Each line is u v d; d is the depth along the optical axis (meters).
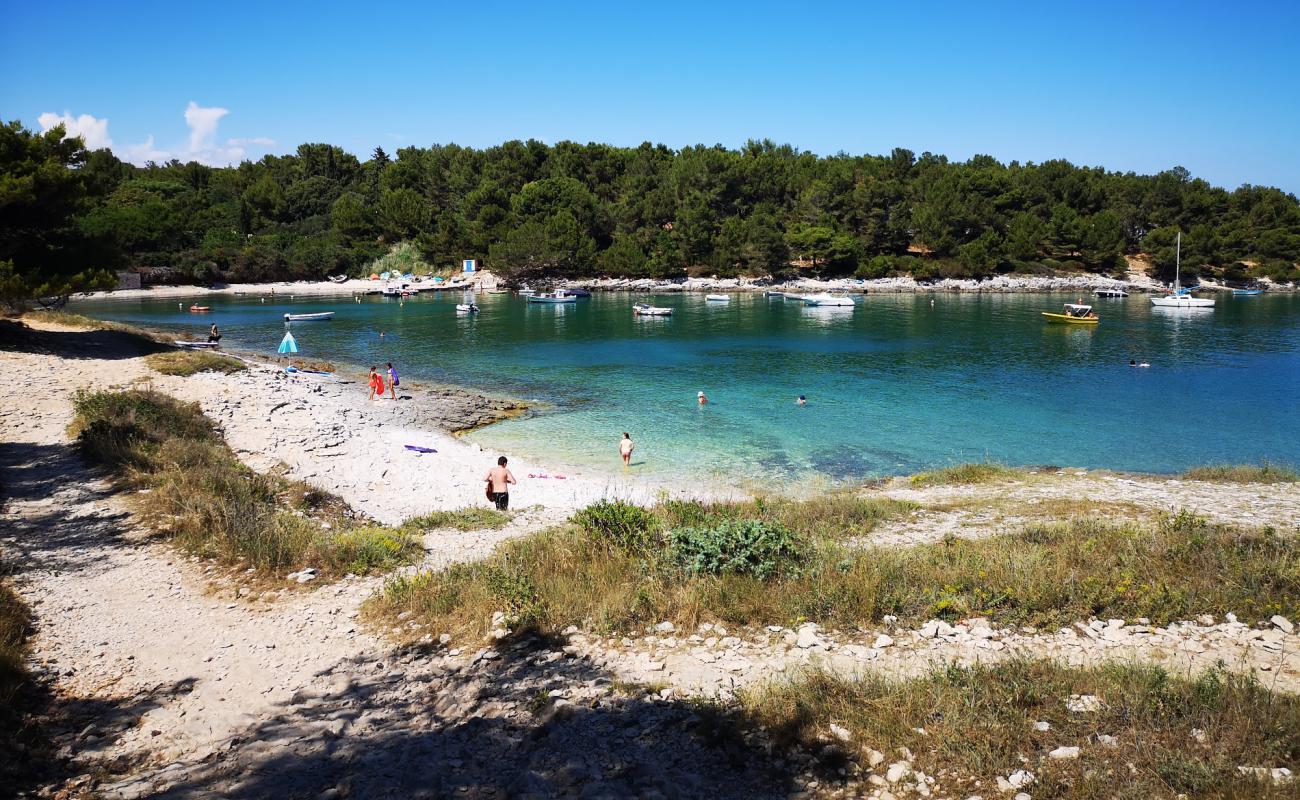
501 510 22.50
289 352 60.00
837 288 127.19
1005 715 8.19
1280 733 7.60
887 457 32.97
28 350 40.00
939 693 8.66
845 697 8.76
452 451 32.00
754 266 130.50
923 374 53.75
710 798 7.01
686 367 57.38
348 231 147.62
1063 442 35.38
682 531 14.36
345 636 11.89
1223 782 6.79
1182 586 12.21
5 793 7.38
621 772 7.52
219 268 131.50
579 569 13.80
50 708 9.52
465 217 142.38
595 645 10.89
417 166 162.25
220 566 14.98
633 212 136.75
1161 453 33.44
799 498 24.69
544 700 9.23
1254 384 49.22
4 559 14.87
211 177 167.62
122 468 21.27
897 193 137.62
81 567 14.76
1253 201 138.75
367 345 68.56
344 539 16.59
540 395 47.06
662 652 10.59
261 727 9.05
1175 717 8.02
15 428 25.67
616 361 60.34
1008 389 48.12
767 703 8.66
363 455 29.36
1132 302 111.38
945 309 101.75
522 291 126.12
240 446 27.73
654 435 36.97
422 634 11.77
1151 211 140.50
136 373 37.59
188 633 12.01
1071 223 133.38
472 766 7.86
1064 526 17.42
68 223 42.31
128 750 8.57
